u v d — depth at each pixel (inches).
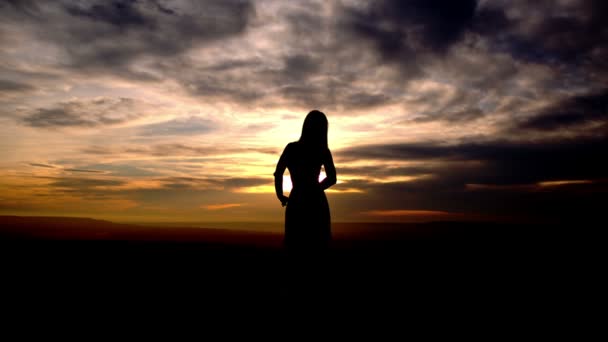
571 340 96.9
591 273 191.9
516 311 122.1
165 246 291.7
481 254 259.1
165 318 109.9
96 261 215.9
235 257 237.8
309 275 102.8
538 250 281.0
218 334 96.6
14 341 90.4
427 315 116.9
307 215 103.7
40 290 143.9
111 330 99.0
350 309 122.6
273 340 92.8
